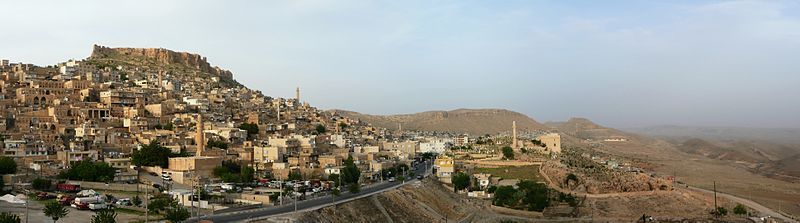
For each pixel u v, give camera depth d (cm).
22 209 17338
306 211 19512
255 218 17862
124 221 16562
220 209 19412
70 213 17200
